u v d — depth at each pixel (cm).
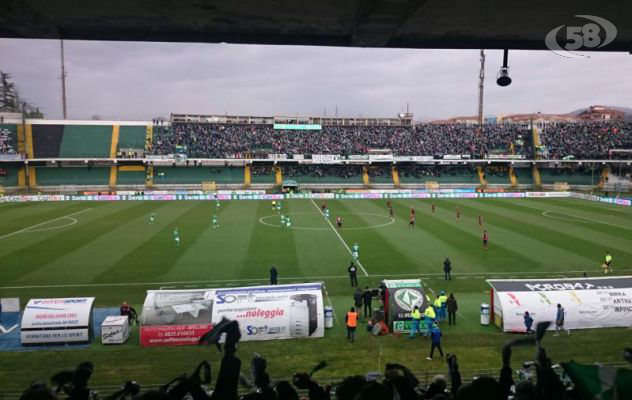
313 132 11100
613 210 6756
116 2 877
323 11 917
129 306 2606
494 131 11131
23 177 9000
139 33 1074
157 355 2178
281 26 1021
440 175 10112
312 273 3525
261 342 2327
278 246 4384
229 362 470
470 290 3145
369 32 998
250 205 7319
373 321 2462
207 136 10562
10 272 3500
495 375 1927
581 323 2431
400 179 9969
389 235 4884
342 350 2233
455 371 1020
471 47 1156
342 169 10238
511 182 9950
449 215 6266
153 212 6475
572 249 4244
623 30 1031
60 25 1018
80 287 3184
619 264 3741
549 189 9631
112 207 6988
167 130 10531
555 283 2564
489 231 5084
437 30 1056
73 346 2283
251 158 9725
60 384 606
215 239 4681
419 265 3725
